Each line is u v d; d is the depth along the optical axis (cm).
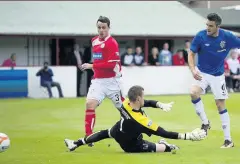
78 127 4053
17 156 2778
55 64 7925
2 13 7844
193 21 8531
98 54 3050
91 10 8344
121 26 8044
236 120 4425
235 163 2523
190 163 2517
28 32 7488
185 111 5091
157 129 2648
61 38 7700
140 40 8425
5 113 5106
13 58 7181
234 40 2952
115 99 3122
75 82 7444
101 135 2828
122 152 2841
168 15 8600
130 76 7706
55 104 5972
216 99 3038
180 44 8625
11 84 7125
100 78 3084
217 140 3275
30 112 5188
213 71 3012
